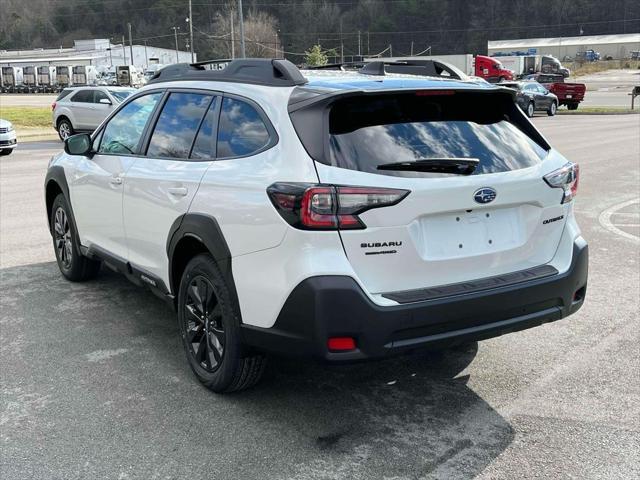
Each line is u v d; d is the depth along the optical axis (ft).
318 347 10.36
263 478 10.08
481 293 11.04
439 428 11.58
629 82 219.00
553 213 12.42
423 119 11.63
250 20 396.78
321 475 10.14
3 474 10.18
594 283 19.93
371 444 11.04
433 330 10.78
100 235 17.26
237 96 12.60
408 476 10.12
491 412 12.16
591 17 493.36
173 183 13.32
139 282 15.65
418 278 10.90
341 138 10.73
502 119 12.75
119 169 15.71
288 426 11.62
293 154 10.79
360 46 468.34
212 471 10.26
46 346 15.24
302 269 10.32
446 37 502.79
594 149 55.88
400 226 10.55
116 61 392.06
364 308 10.25
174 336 15.90
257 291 11.10
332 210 10.24
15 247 24.57
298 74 11.96
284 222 10.52
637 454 10.71
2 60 423.64
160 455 10.70
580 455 10.69
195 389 13.05
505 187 11.51
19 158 58.75
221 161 12.36
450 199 10.91
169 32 483.51
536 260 12.34
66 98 72.74
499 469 10.31
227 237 11.65
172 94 14.79
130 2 515.09
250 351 11.91
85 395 12.79
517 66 214.69
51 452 10.79
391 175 10.57
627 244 24.54
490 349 15.12
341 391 13.01
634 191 36.19
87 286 19.90
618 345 15.26
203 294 12.76
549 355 14.74
